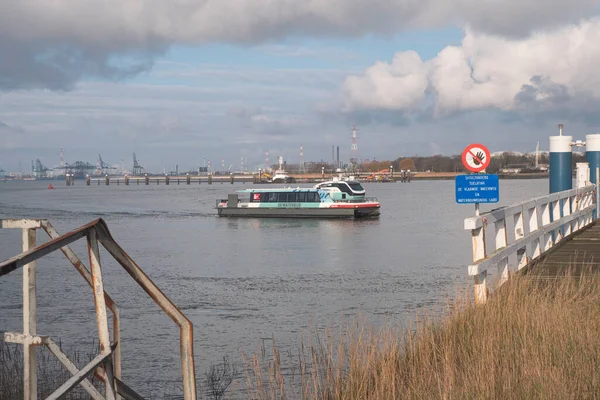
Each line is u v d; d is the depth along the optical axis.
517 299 11.45
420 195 161.38
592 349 8.58
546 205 18.80
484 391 7.48
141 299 26.25
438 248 48.06
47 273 32.88
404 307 23.81
